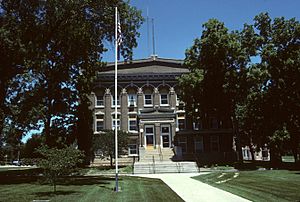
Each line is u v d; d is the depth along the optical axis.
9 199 14.90
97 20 26.84
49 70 29.75
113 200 14.40
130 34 28.12
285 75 38.59
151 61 54.09
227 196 15.64
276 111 38.94
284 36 38.38
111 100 51.84
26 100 29.59
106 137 40.25
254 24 40.69
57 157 16.05
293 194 15.26
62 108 40.25
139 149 46.69
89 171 37.41
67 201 14.13
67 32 26.75
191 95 42.66
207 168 39.00
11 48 22.77
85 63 32.56
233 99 41.12
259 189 17.56
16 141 42.59
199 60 43.50
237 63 40.91
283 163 41.59
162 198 15.02
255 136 43.03
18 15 24.70
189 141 50.91
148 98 52.38
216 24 42.03
